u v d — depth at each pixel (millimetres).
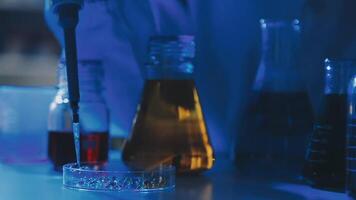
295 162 847
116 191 736
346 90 762
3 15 1853
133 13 933
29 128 1035
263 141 854
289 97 858
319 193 745
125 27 943
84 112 883
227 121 969
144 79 891
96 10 924
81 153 868
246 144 864
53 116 875
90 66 900
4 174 845
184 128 819
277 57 877
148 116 825
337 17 895
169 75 833
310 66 914
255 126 859
